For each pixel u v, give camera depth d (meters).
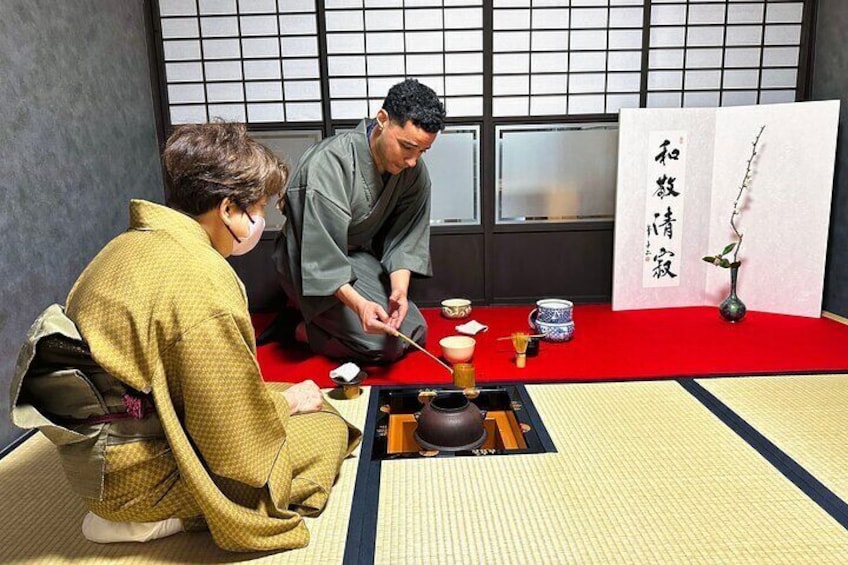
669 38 3.31
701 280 3.31
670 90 3.38
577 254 3.51
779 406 1.96
